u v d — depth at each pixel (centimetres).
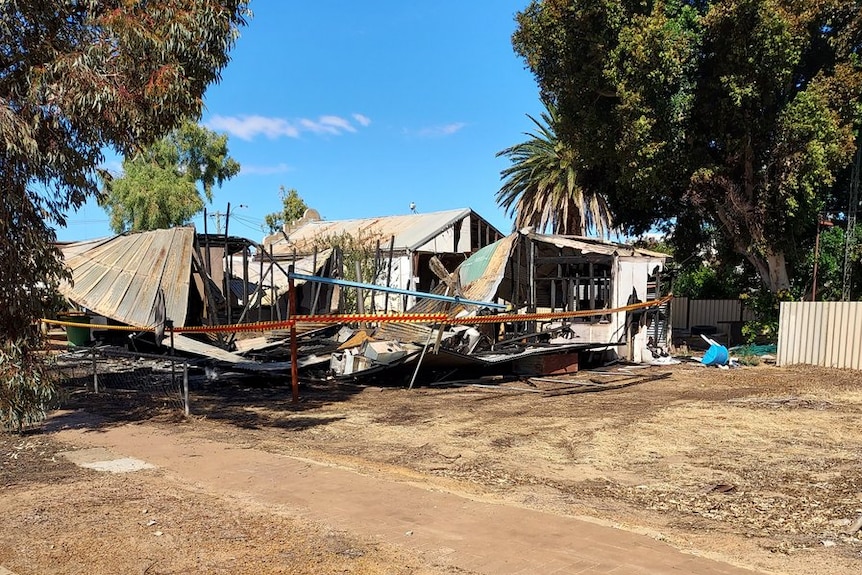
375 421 1088
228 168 4375
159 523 538
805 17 1953
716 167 2114
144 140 937
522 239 1955
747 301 2383
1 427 929
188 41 869
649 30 1920
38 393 862
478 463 807
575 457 845
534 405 1253
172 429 973
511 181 3541
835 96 1995
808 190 1970
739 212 2155
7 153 798
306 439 937
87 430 953
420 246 3133
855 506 630
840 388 1459
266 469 724
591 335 2022
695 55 2050
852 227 2239
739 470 776
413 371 1566
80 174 897
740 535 542
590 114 2186
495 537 508
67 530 522
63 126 871
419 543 493
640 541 506
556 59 2202
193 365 1636
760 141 2116
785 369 1822
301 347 1798
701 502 652
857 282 2333
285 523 538
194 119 958
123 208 3972
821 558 480
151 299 1364
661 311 2219
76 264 1526
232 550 477
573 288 2223
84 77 810
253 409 1189
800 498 661
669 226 2795
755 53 1941
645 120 1998
